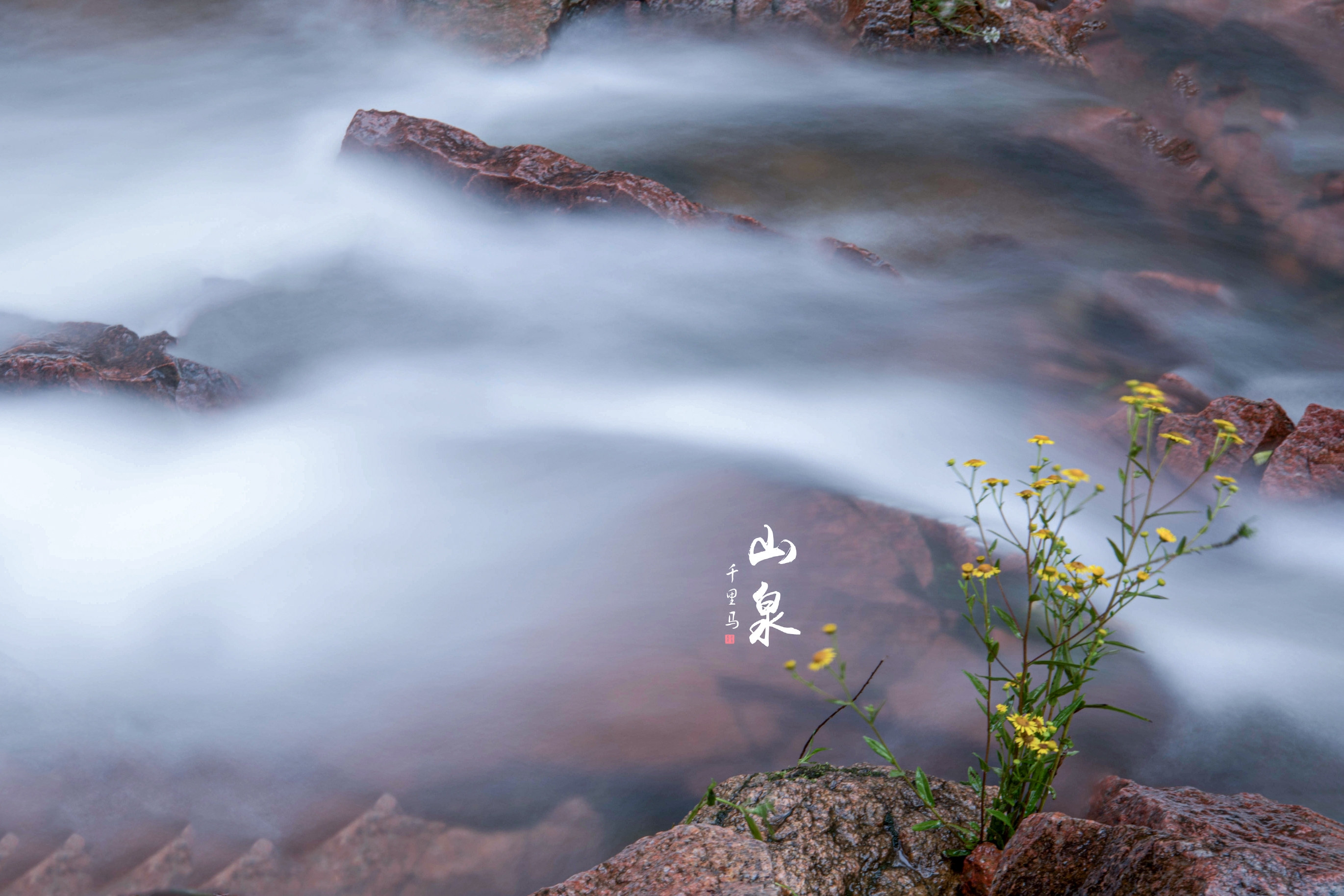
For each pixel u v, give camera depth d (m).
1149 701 4.07
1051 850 2.70
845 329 7.57
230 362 7.00
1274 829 2.82
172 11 15.33
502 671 4.11
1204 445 5.56
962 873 3.00
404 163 8.87
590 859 3.43
